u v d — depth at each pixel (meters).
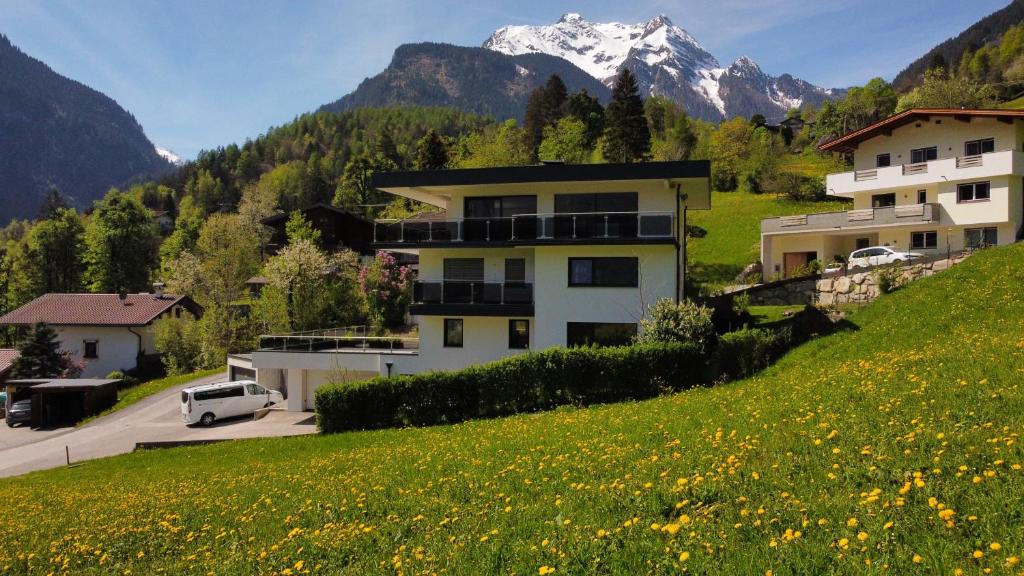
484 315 27.62
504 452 13.27
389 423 23.72
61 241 85.00
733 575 5.14
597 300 26.67
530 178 26.62
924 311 23.30
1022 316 20.30
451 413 23.25
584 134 86.69
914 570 4.74
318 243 66.88
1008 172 35.91
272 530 10.16
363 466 15.27
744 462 8.56
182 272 67.88
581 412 19.20
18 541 12.91
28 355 46.34
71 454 27.69
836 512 6.14
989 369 12.34
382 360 29.00
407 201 75.44
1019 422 8.16
